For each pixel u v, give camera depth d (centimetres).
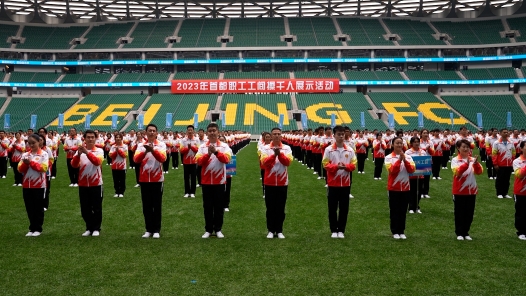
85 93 5853
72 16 6744
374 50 5744
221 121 4962
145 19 6962
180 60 5644
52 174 1784
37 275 627
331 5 6600
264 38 6019
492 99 5247
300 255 729
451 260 702
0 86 5497
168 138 2059
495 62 5634
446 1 6159
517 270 654
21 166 835
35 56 5856
